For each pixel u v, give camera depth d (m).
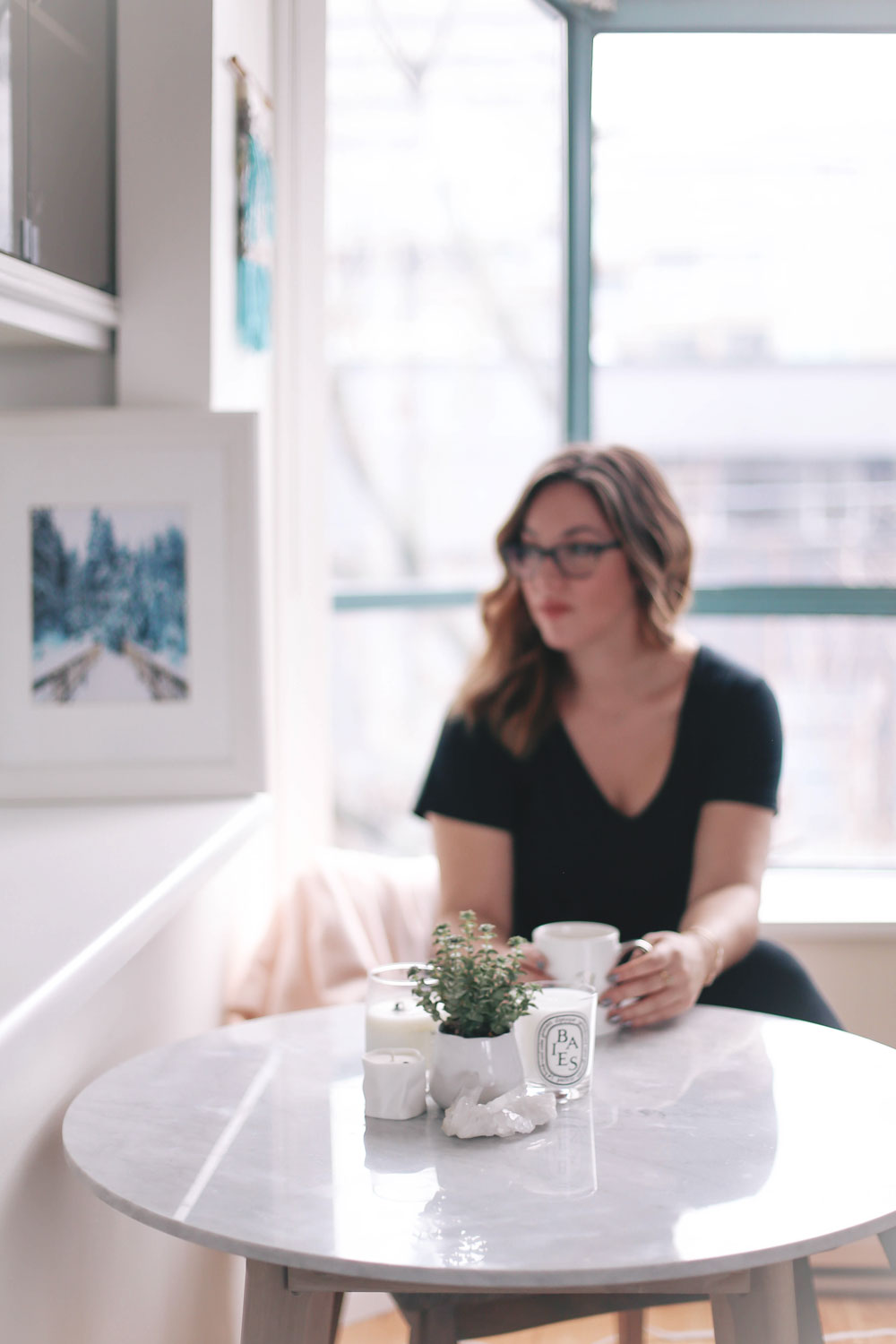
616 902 1.69
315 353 2.31
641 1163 0.93
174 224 1.75
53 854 1.38
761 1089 1.09
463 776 1.74
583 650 1.70
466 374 2.61
